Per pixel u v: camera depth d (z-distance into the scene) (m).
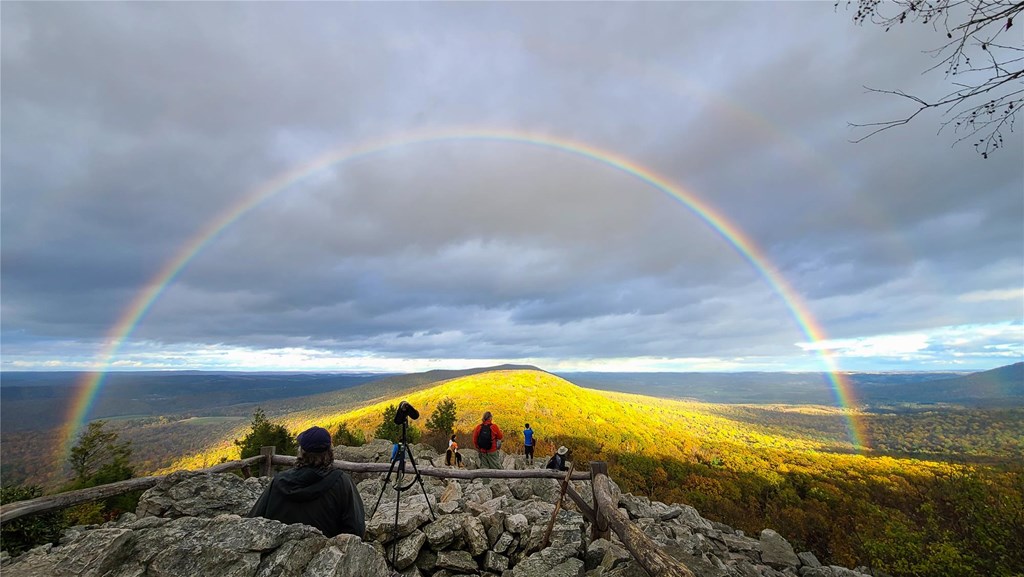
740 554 10.00
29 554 4.49
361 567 3.89
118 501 12.12
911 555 15.07
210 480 6.32
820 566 10.19
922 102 3.77
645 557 4.07
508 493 10.04
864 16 3.95
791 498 30.20
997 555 13.60
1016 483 14.57
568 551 6.27
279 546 3.73
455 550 6.82
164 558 3.54
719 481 37.12
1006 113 3.52
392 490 10.08
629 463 43.00
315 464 4.41
